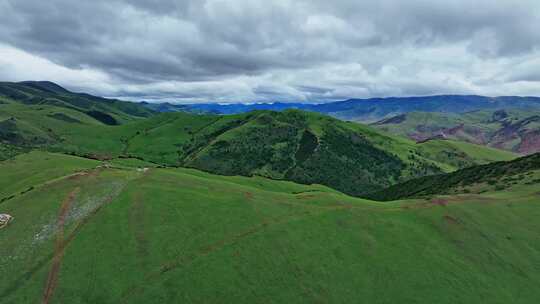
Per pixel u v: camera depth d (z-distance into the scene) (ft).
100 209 214.28
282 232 205.77
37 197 234.38
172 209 217.77
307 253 192.24
